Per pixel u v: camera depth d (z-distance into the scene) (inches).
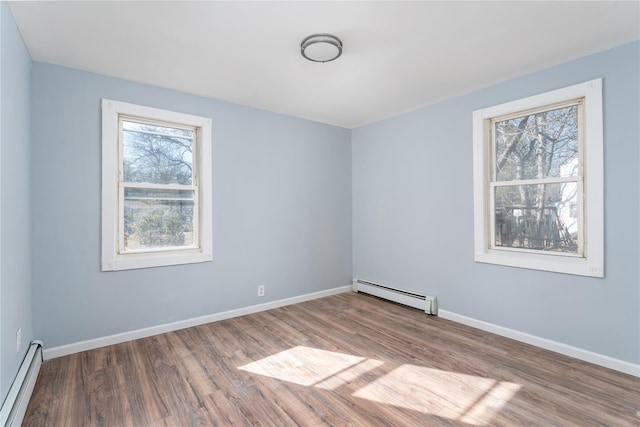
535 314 110.6
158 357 101.9
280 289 156.7
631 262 91.1
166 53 96.9
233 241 140.9
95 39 88.5
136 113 116.8
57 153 102.6
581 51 96.7
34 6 73.4
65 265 103.8
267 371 93.4
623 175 92.3
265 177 151.4
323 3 73.7
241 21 80.6
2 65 67.2
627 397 79.7
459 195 133.3
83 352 105.3
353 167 185.6
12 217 74.5
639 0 72.6
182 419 72.1
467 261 130.6
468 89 126.9
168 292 124.0
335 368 95.2
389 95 133.3
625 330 92.0
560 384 86.0
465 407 76.3
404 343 113.0
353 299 169.2
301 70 109.1
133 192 118.9
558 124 108.3
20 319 81.3
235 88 124.8
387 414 73.9
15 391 69.5
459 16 79.0
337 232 180.1
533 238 114.3
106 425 70.2
